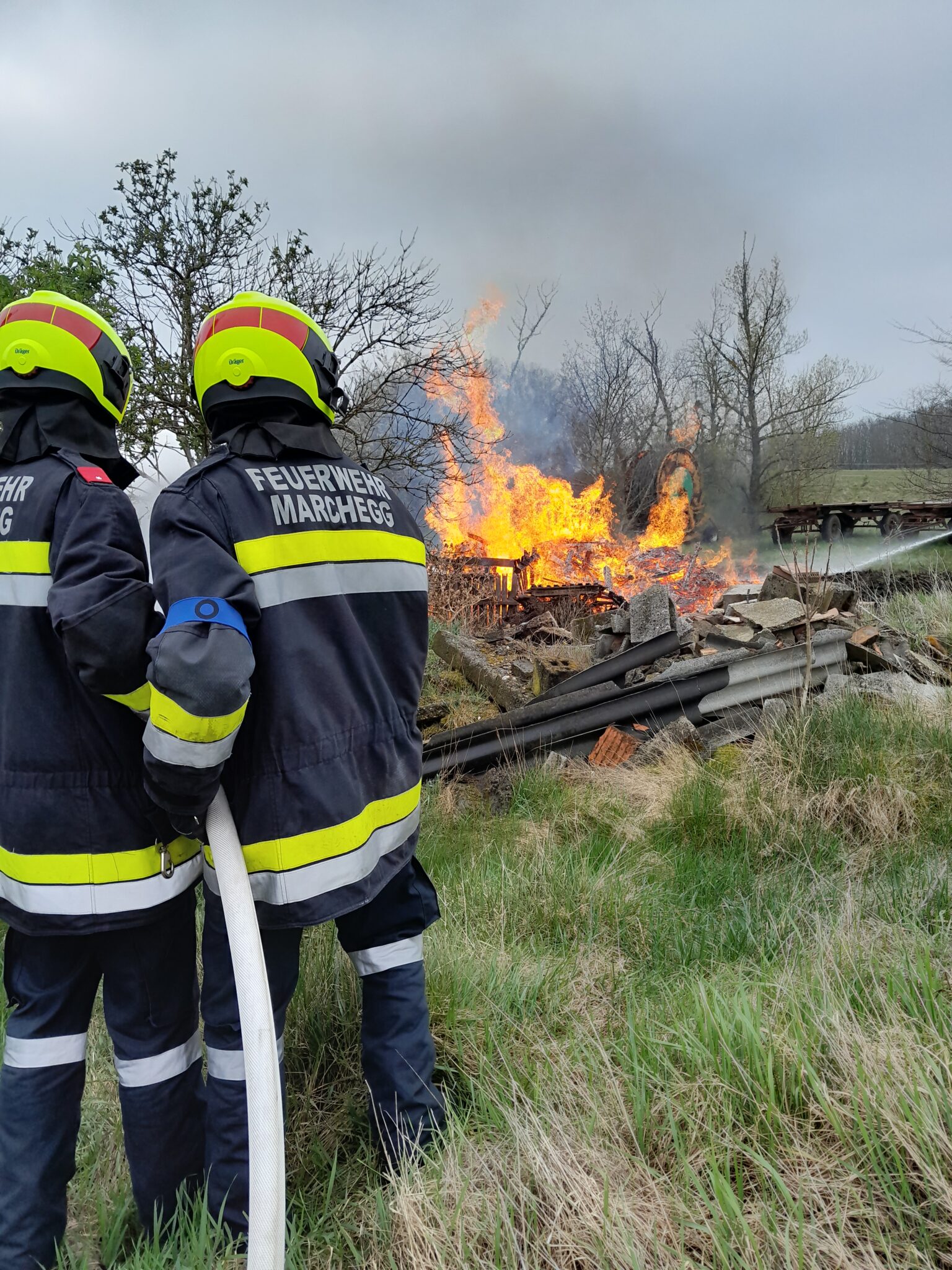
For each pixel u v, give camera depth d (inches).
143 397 385.4
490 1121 78.5
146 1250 68.6
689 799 172.6
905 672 228.2
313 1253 70.8
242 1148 71.2
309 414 76.7
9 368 72.2
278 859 68.7
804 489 1314.0
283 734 68.7
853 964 95.1
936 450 991.0
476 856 164.7
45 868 69.2
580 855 158.6
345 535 74.9
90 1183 82.7
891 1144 63.7
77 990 72.9
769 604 242.8
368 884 73.4
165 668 59.2
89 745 69.3
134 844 70.7
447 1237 64.4
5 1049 72.1
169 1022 74.7
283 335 74.0
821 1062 75.9
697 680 205.0
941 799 162.7
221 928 71.5
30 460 73.3
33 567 68.7
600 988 109.3
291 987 76.2
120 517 69.3
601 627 289.9
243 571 66.2
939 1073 69.3
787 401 1347.2
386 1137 78.2
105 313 278.7
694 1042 81.0
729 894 141.3
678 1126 72.6
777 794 168.2
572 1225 63.4
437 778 211.3
